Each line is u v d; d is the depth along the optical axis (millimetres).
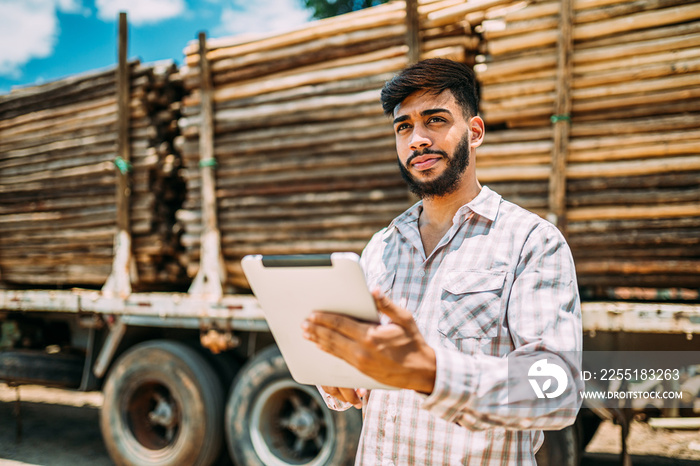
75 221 4227
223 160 3695
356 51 3301
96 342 4070
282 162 3490
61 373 4074
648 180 2721
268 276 971
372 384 1014
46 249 4410
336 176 3379
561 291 1066
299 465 3109
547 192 2887
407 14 3102
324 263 880
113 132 4074
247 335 3574
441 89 1229
